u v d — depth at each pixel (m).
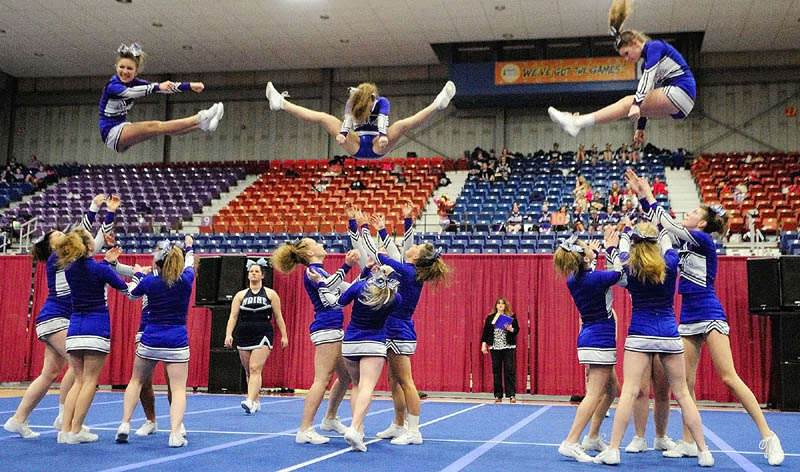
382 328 6.13
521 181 20.94
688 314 5.95
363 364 6.05
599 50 22.62
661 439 6.29
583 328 5.87
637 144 4.90
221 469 4.96
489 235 15.55
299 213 19.48
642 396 6.25
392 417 8.80
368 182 21.48
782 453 5.47
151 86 5.22
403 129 5.41
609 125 23.55
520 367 11.96
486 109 24.16
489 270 12.34
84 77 26.55
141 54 5.37
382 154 5.54
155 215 20.17
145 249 16.75
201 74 26.02
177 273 6.08
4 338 13.39
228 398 11.37
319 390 6.40
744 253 15.30
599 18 19.78
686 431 5.97
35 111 26.78
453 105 23.72
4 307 13.48
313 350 12.60
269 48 22.78
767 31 20.45
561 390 11.73
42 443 6.18
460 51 23.52
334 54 23.30
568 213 17.48
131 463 5.18
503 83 21.84
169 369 6.16
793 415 9.72
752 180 19.23
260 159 25.59
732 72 22.95
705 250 5.88
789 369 10.34
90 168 24.70
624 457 5.88
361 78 25.03
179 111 26.28
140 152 26.28
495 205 19.22
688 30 20.42
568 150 23.64
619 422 5.44
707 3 18.48
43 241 6.74
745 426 8.32
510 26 20.48
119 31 21.36
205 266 12.43
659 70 4.72
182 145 26.20
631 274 5.52
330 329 6.46
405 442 6.41
